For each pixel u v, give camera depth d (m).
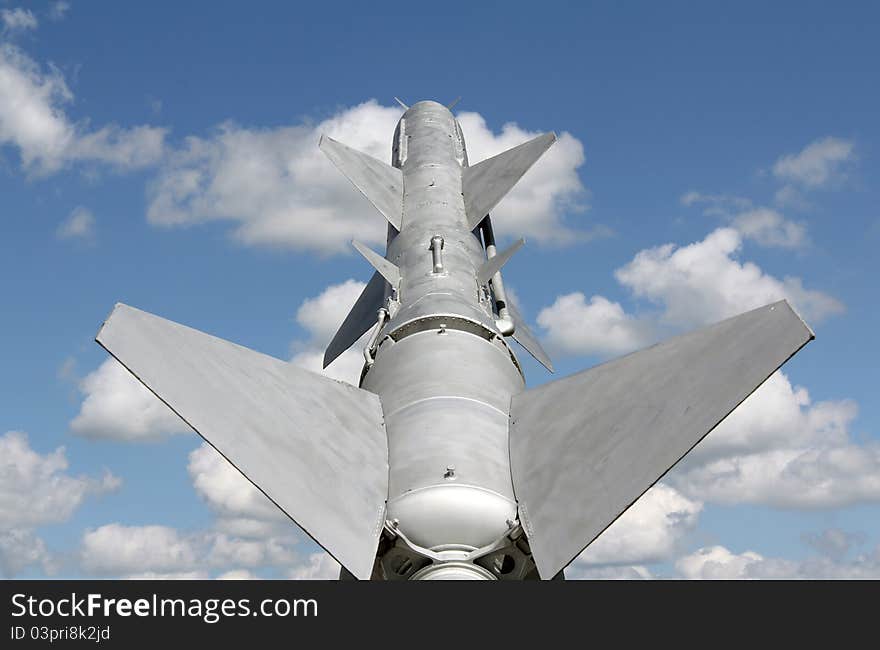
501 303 18.44
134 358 10.68
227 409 10.98
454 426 12.48
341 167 20.67
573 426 11.97
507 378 14.33
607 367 12.69
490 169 21.20
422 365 13.93
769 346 10.70
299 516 10.44
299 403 12.13
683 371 11.34
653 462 10.50
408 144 23.88
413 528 11.30
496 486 11.68
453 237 18.77
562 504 10.95
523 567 11.69
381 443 12.56
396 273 17.48
